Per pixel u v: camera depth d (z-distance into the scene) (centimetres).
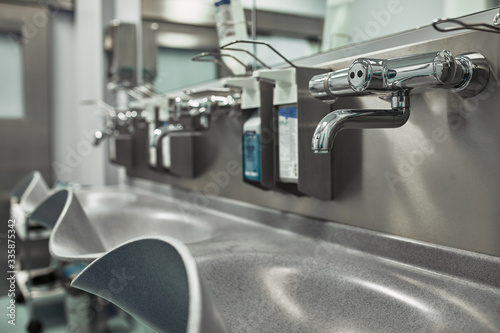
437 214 63
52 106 251
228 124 114
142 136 171
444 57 48
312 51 91
